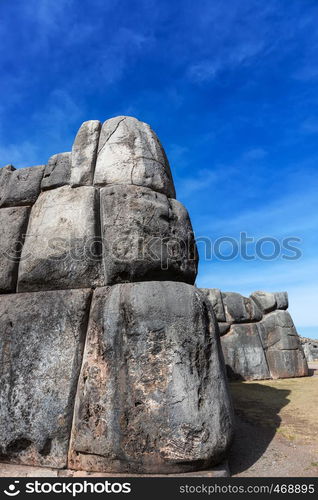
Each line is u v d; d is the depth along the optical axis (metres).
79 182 3.71
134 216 3.36
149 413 2.67
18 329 3.26
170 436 2.60
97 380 2.89
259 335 9.50
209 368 2.90
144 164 3.69
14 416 2.98
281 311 9.77
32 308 3.32
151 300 2.99
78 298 3.24
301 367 9.25
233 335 9.27
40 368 3.09
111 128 3.89
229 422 2.79
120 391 2.78
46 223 3.65
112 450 2.64
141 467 2.59
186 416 2.65
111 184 3.62
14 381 3.09
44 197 3.86
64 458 2.79
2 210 3.99
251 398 5.86
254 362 9.04
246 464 3.10
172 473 2.58
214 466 2.70
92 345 3.04
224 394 2.89
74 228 3.49
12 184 4.10
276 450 3.43
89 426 2.77
